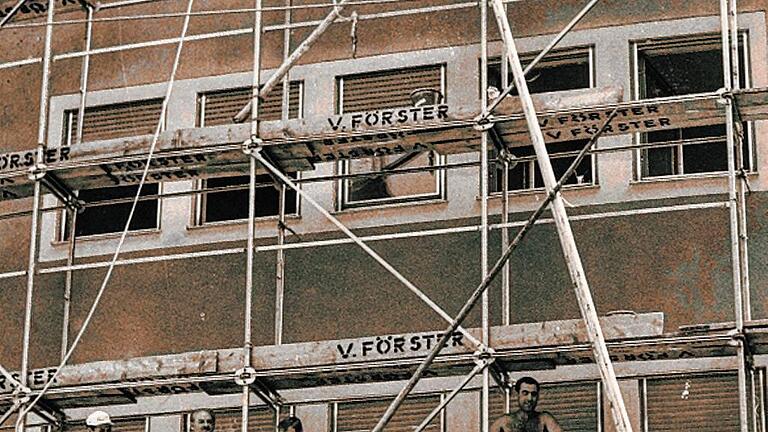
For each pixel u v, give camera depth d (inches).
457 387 1075.9
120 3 1182.3
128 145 1106.1
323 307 1147.9
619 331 1019.3
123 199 1160.2
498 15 1000.2
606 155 1135.0
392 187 1163.9
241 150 1091.9
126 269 1187.3
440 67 1173.7
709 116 1055.0
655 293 1107.9
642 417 1096.8
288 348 1059.3
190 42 1219.9
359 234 1154.7
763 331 1003.9
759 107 1044.5
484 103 1062.4
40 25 1139.9
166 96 1148.5
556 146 1154.7
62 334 1178.6
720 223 1109.7
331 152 1102.4
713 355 1039.6
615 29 1157.1
